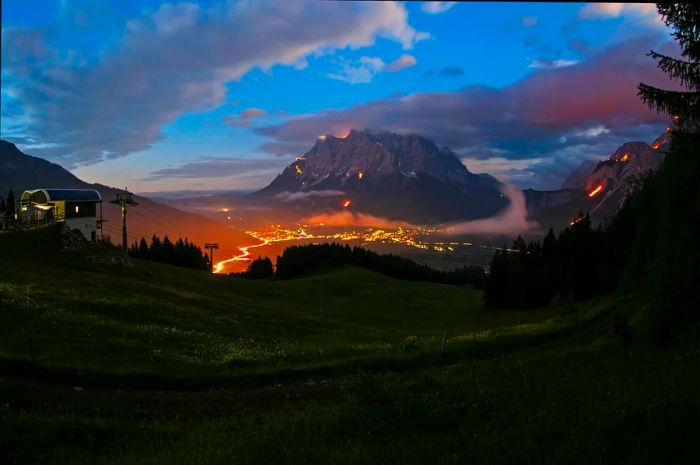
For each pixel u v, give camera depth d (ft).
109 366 68.80
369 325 221.46
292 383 74.90
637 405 27.20
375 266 562.66
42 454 36.14
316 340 140.56
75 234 218.59
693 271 72.33
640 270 166.09
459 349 104.42
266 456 29.25
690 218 76.07
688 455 21.03
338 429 35.32
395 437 32.32
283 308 237.66
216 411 59.82
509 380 54.19
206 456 30.76
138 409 57.47
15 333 80.07
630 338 80.33
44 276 155.84
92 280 164.66
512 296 284.41
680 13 66.95
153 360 77.66
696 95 67.82
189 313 140.77
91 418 51.24
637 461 21.08
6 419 39.81
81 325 93.56
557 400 36.27
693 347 55.36
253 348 103.96
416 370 88.02
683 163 79.66
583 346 93.56
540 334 123.44
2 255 180.86
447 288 425.28
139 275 206.59
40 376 61.31
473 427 31.99
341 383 75.66
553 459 22.68
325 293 337.31
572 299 277.44
